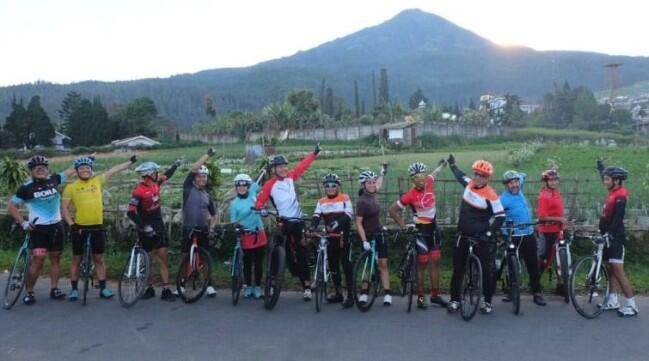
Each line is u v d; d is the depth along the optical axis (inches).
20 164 551.8
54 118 5206.7
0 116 5521.7
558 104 4399.6
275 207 348.2
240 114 3683.6
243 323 299.9
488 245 312.7
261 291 363.3
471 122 3257.9
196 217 354.9
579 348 258.5
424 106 4426.7
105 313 319.6
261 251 357.1
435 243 337.1
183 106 6850.4
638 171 1160.8
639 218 451.5
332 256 340.2
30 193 337.4
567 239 373.7
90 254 342.0
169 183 665.0
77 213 347.6
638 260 423.2
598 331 283.0
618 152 1550.2
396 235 386.9
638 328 287.3
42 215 339.9
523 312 319.6
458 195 480.7
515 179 337.7
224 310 326.0
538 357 247.3
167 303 342.0
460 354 251.6
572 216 461.7
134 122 3661.4
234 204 357.1
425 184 338.0
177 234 450.9
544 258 353.4
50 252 350.6
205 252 347.9
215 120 3740.2
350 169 1286.9
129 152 2512.3
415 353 253.1
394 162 1494.8
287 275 402.6
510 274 321.7
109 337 277.3
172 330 288.0
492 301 343.9
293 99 3437.5
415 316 312.8
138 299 332.8
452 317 310.5
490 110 4281.5
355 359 246.1
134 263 339.0
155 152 2422.5
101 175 358.6
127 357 250.2
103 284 355.9
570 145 1796.3
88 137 3415.4
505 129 3065.9
